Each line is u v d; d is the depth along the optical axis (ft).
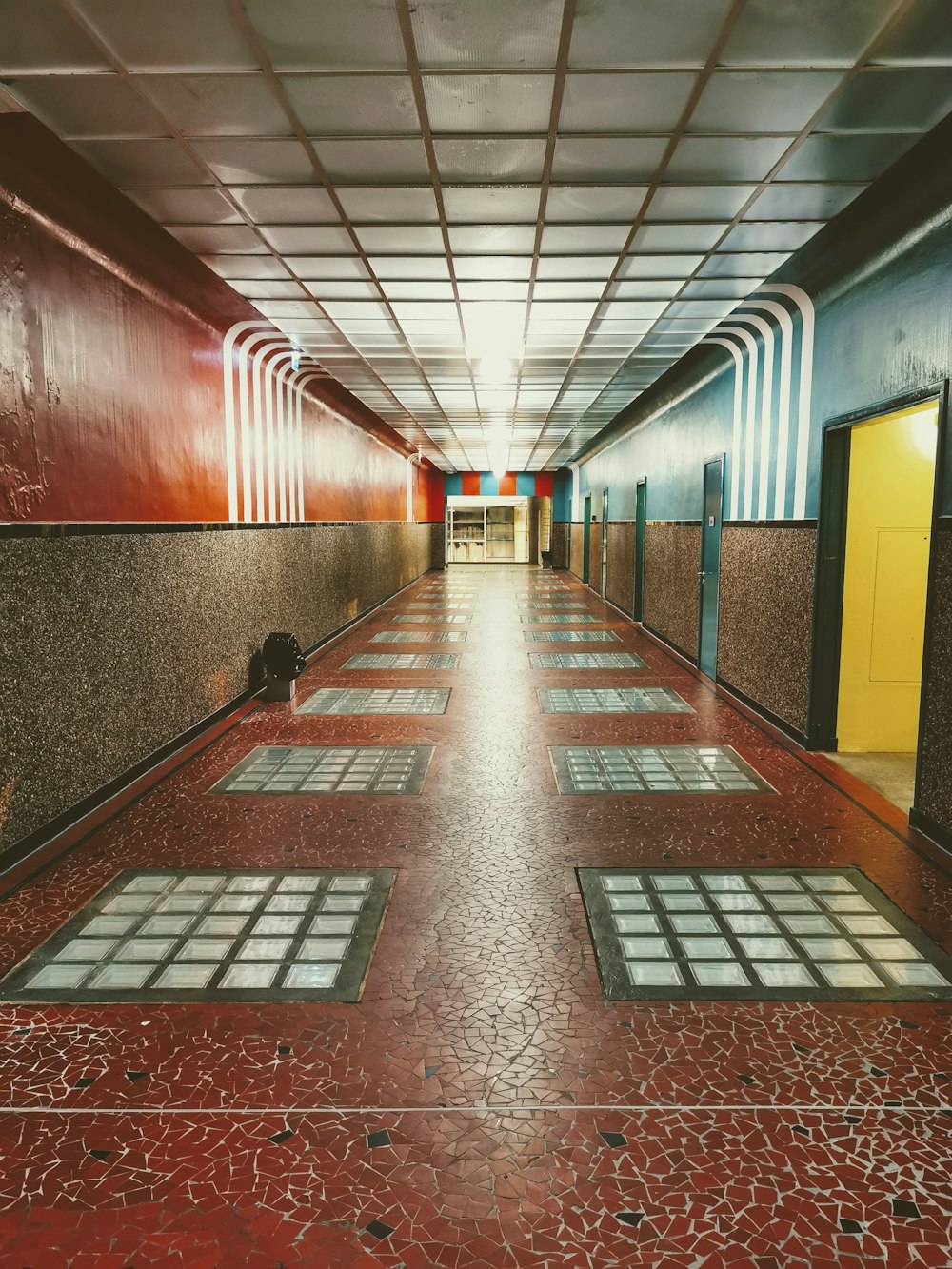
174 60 9.27
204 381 19.70
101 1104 7.09
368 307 20.07
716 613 25.45
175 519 18.01
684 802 14.67
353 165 12.14
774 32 8.76
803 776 16.15
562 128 11.00
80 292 13.78
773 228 14.79
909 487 17.19
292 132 11.12
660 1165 6.40
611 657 30.37
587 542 62.64
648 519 36.96
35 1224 5.87
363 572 42.04
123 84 9.80
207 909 10.62
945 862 12.09
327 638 33.60
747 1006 8.56
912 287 13.26
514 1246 5.68
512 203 13.60
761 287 18.29
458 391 33.58
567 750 18.01
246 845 12.70
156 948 9.68
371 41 8.92
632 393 34.27
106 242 14.25
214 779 15.99
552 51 9.16
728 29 8.69
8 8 8.29
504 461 71.97
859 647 17.58
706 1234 5.79
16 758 12.00
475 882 11.44
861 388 15.26
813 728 17.83
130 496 15.79
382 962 9.37
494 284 18.10
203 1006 8.54
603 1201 6.06
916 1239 5.74
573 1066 7.59
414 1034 8.07
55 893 11.07
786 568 19.25
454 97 10.16
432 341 23.84
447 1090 7.25
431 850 12.53
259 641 23.98
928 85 9.87
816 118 10.75
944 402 12.19
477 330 22.48
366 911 10.58
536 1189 6.17
